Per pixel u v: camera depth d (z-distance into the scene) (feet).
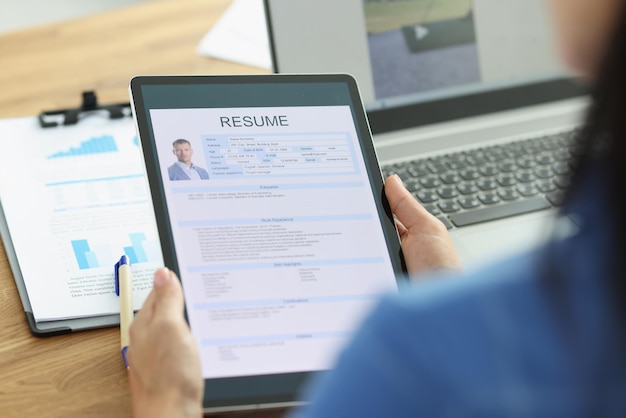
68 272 2.51
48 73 3.62
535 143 3.10
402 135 3.08
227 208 2.21
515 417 1.10
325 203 2.27
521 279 1.16
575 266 1.11
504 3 3.21
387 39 3.13
